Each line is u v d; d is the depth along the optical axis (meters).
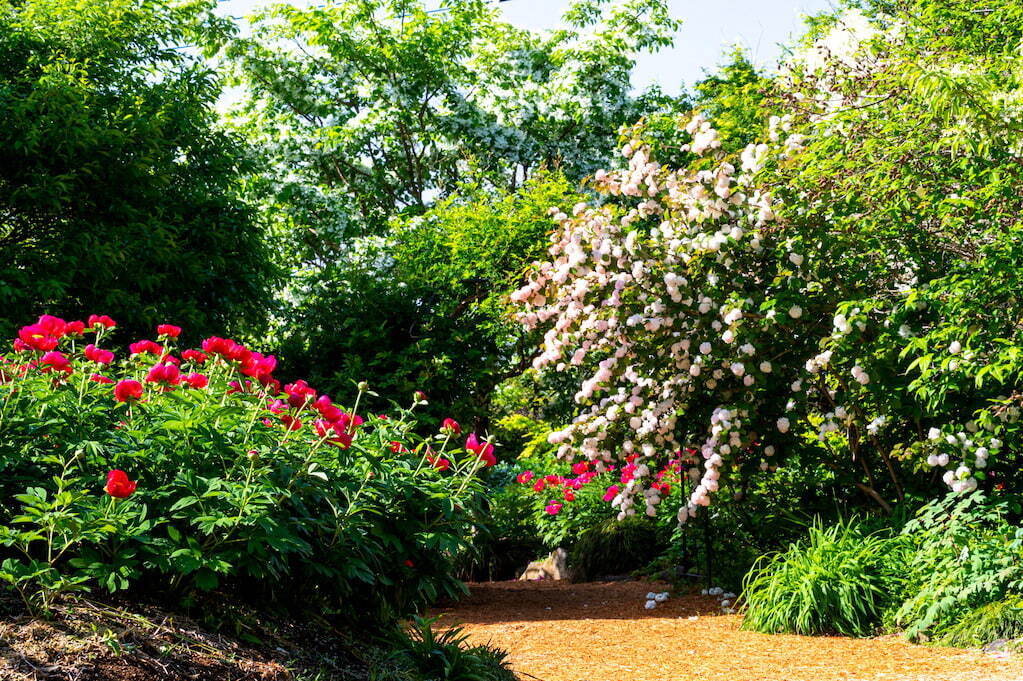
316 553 3.62
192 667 2.92
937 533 6.02
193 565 3.01
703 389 7.48
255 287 9.80
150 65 10.48
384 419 4.25
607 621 6.99
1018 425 6.09
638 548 10.03
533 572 10.65
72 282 8.40
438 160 18.84
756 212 7.02
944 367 5.52
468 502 4.02
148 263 8.95
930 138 5.97
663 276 7.18
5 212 8.77
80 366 3.92
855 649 5.38
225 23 14.59
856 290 6.84
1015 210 5.92
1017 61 5.97
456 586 4.12
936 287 5.93
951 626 5.39
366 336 10.64
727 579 8.06
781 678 4.70
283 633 3.45
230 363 3.91
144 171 8.97
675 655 5.49
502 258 11.45
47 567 2.88
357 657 3.55
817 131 6.85
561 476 10.85
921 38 7.67
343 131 16.98
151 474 3.38
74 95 8.53
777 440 7.22
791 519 7.59
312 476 3.60
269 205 16.38
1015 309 5.61
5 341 7.36
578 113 16.53
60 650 2.73
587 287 7.45
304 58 17.59
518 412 12.59
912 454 6.48
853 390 6.70
